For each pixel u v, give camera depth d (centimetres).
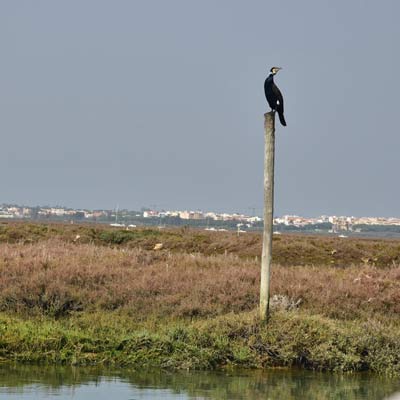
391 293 2270
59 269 2247
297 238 5125
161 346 1744
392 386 1630
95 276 2234
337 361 1761
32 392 1443
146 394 1466
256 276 2331
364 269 2759
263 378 1655
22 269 2247
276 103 1875
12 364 1666
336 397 1508
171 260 2620
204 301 2086
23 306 1998
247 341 1781
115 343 1745
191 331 1798
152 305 2042
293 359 1767
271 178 1789
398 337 1830
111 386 1517
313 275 2481
